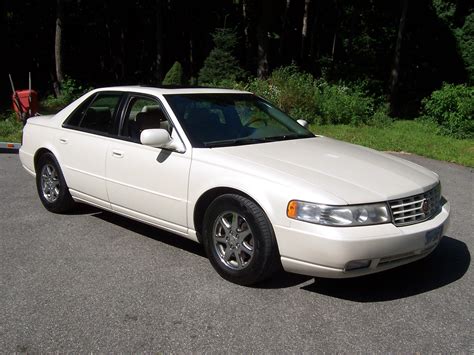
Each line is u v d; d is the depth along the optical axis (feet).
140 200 15.80
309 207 11.99
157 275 14.10
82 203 19.99
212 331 11.18
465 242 17.57
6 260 15.05
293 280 13.89
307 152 14.84
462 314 12.19
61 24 72.69
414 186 13.21
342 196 12.03
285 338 10.95
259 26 76.02
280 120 17.87
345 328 11.42
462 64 76.84
